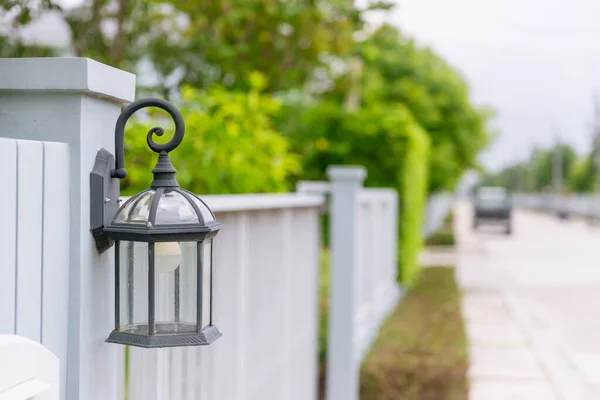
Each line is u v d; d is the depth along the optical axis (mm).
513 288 13953
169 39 6551
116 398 2254
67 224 1851
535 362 7922
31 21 3082
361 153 11000
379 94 21922
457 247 24328
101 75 1882
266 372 4160
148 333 1848
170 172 1902
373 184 11117
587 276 16031
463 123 26469
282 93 8094
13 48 3064
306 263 5344
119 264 1898
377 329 8953
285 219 4609
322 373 6672
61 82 1813
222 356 3334
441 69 26750
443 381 6852
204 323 1934
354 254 5953
